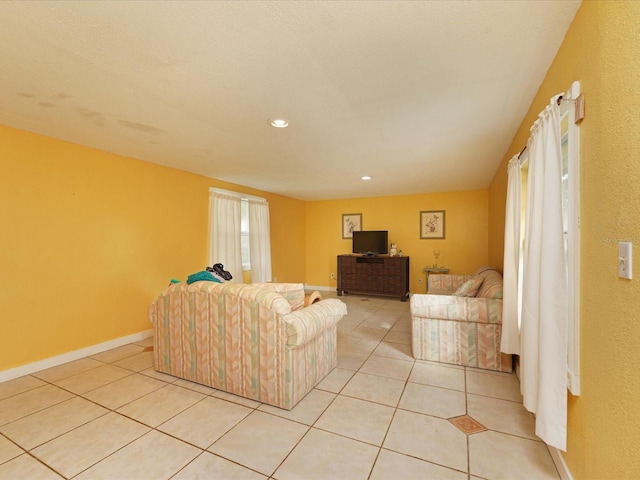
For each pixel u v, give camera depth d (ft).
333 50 5.22
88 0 4.02
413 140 9.91
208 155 11.45
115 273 11.10
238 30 4.68
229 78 6.10
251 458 5.34
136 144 10.12
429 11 4.32
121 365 9.40
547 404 4.57
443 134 9.37
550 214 4.66
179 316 8.27
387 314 16.03
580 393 4.32
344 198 22.79
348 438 5.88
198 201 14.61
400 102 7.21
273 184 17.31
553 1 4.17
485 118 8.16
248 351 7.25
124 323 11.37
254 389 7.22
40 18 4.36
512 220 8.27
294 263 22.74
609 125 3.48
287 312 7.02
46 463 5.24
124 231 11.41
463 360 9.36
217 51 5.21
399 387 7.95
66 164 9.76
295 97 6.93
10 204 8.51
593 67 3.86
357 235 21.29
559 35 4.86
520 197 7.74
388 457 5.36
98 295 10.58
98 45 5.01
